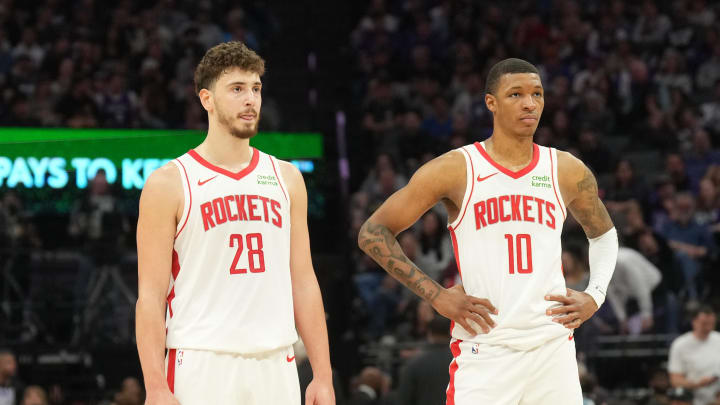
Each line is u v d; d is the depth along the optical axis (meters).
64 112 23.94
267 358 6.90
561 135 25.59
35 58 27.14
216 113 7.03
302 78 27.25
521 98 7.59
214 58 7.02
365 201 22.41
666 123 26.47
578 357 16.20
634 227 19.50
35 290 19.84
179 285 6.95
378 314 19.58
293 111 26.50
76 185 21.75
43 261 20.27
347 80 27.86
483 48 28.88
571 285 14.65
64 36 27.36
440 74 28.69
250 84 7.00
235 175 7.04
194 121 24.38
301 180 7.38
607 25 29.34
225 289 6.88
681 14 29.44
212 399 6.76
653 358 17.61
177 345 6.84
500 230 7.63
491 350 7.56
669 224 21.28
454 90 27.75
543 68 28.64
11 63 26.95
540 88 7.65
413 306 18.69
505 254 7.61
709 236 21.12
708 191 22.30
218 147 7.08
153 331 6.69
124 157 22.20
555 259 7.67
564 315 7.59
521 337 7.50
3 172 21.39
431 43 29.48
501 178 7.70
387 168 23.31
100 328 19.33
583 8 30.70
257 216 6.99
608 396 15.16
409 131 25.34
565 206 7.84
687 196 21.30
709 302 18.84
